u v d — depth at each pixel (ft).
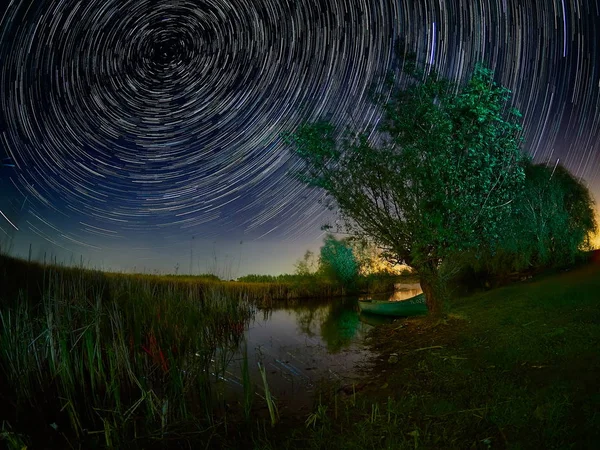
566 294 43.86
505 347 26.99
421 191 43.50
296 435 19.93
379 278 103.30
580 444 14.01
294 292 95.71
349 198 45.42
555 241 76.69
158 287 57.31
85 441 20.47
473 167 42.83
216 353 37.93
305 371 32.12
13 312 29.32
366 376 29.86
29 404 23.11
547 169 79.36
